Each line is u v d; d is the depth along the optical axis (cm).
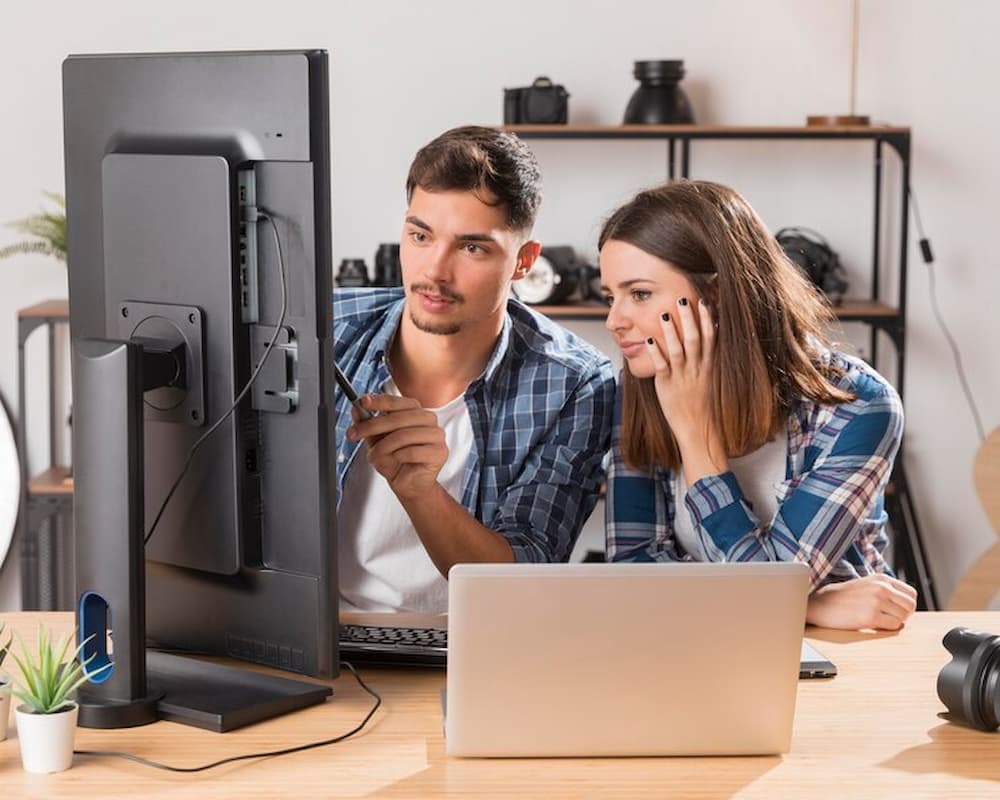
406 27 434
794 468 235
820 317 243
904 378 443
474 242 237
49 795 153
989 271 438
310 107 170
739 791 157
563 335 265
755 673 163
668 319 231
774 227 440
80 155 190
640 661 162
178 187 178
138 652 173
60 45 437
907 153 413
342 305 260
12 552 445
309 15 435
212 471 182
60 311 419
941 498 446
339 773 160
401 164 439
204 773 159
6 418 445
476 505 253
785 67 436
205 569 186
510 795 155
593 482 258
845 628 220
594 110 436
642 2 434
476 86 436
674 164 425
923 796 156
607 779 160
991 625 223
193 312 179
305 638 181
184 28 436
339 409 251
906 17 432
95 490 171
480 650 161
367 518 249
